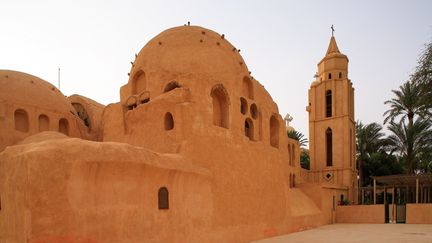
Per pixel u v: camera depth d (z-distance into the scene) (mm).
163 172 12508
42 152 9883
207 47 18750
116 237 10773
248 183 17625
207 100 15812
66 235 9711
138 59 19688
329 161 35281
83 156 10305
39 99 20047
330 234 19984
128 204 11258
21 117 19109
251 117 19125
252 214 17594
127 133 17172
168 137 15109
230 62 18625
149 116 16031
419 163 35656
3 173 11305
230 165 16453
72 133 21297
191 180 13969
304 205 25688
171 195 12914
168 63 18141
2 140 17594
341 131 33406
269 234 18875
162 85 17609
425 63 11992
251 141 18547
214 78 16859
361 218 28266
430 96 11984
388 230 21641
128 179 11352
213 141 15672
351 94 35625
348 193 31906
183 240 13180
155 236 12023
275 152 20781
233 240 15969
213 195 15195
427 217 25953
